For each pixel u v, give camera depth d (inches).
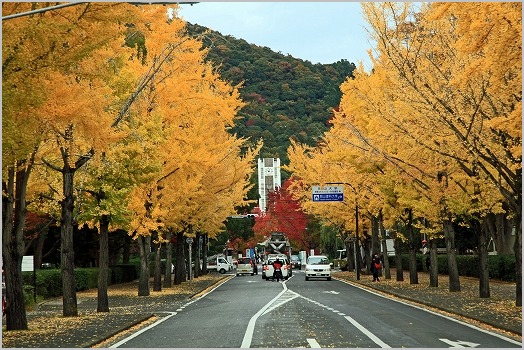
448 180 986.1
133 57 1104.2
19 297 693.3
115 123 822.5
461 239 2233.0
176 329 679.7
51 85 554.9
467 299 1012.5
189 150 1152.8
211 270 3154.5
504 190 784.3
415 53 826.8
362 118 1185.4
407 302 1041.5
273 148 4372.5
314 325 691.4
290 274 2353.6
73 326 724.0
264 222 3454.7
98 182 927.7
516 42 546.6
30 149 545.6
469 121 736.3
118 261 2586.1
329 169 1642.5
